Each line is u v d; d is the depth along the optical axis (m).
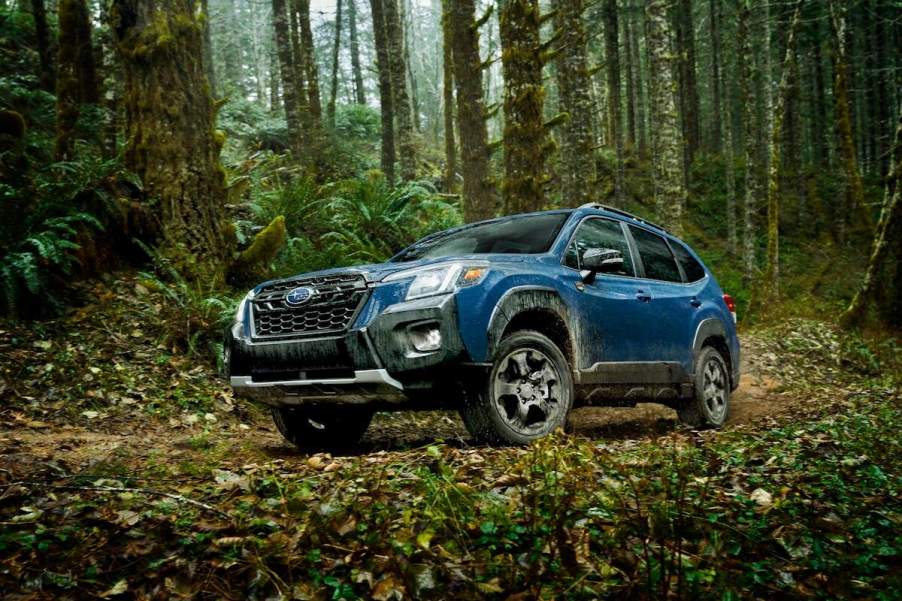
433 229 12.77
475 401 4.34
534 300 4.70
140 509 2.91
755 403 8.42
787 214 31.78
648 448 4.28
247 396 4.81
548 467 3.03
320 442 5.41
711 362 6.88
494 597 2.13
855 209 28.98
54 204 7.48
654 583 2.10
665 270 6.68
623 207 28.55
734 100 39.62
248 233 10.34
